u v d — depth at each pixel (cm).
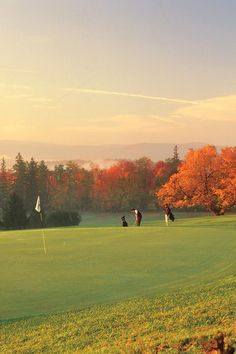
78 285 1695
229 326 1111
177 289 1550
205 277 1697
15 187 14525
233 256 2086
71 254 2381
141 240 2777
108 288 1631
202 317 1213
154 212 12500
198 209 11275
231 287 1481
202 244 2498
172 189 7519
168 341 1056
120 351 1050
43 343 1170
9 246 2752
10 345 1173
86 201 15238
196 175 7400
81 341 1158
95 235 3150
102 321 1284
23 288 1684
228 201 7019
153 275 1797
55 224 8038
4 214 7788
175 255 2195
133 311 1341
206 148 7469
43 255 2386
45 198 15162
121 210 13538
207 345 849
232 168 7312
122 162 13750
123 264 2044
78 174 15512
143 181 13338
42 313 1393
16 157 14800
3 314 1395
